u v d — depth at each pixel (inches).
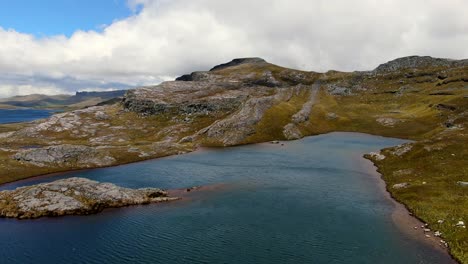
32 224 2297.0
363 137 6624.0
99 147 5319.9
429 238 1963.6
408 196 2682.1
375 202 2655.0
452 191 2581.2
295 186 3161.9
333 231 2089.1
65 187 2738.7
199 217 2377.0
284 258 1756.9
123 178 3681.1
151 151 5226.4
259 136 6476.4
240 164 4303.6
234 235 2052.2
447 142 3831.2
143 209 2586.1
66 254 1850.4
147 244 1956.2
